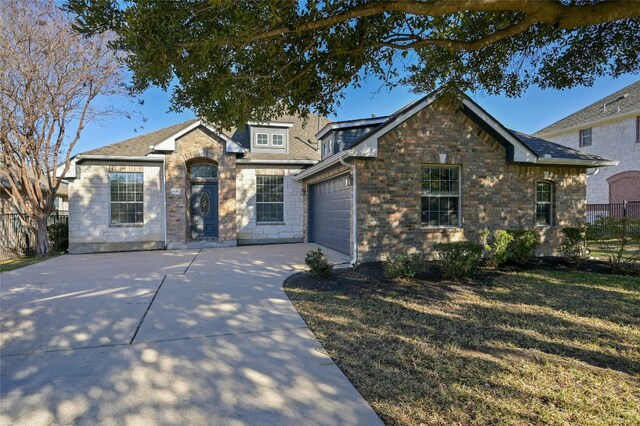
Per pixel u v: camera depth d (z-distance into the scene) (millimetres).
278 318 4875
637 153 17484
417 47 4848
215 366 3465
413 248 9148
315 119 17859
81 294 6145
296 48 4559
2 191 15195
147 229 13102
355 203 8719
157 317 4910
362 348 3879
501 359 3607
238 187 13945
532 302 5582
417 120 9180
